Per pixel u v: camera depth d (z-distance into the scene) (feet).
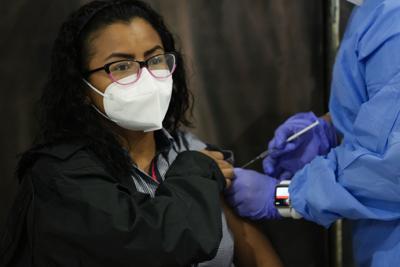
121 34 3.87
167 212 3.54
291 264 6.03
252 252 5.04
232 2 5.44
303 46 5.62
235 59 5.56
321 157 4.30
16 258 3.96
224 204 4.97
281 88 5.68
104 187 3.62
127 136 4.26
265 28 5.54
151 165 4.41
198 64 5.51
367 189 3.81
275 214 4.84
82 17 4.03
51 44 5.21
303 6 5.55
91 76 3.97
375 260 4.13
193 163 4.07
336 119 4.40
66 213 3.55
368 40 3.84
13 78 5.22
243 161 5.77
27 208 3.80
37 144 4.02
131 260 3.44
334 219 4.17
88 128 3.99
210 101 5.61
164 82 4.05
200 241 3.53
